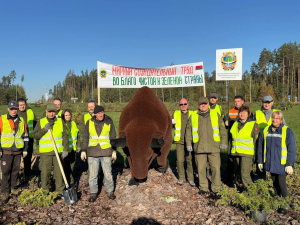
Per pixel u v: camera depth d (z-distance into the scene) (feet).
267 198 9.66
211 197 11.43
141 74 17.52
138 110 9.70
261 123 12.57
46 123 11.39
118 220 9.62
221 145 11.43
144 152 8.39
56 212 10.13
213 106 14.69
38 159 17.98
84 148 11.36
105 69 16.97
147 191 11.57
